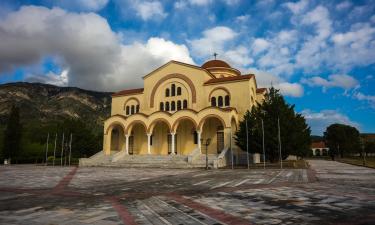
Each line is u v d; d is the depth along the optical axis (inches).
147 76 2129.7
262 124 1437.0
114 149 2174.0
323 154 5605.3
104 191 662.5
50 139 3206.2
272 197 533.3
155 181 863.7
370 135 5152.6
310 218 366.6
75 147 2687.0
